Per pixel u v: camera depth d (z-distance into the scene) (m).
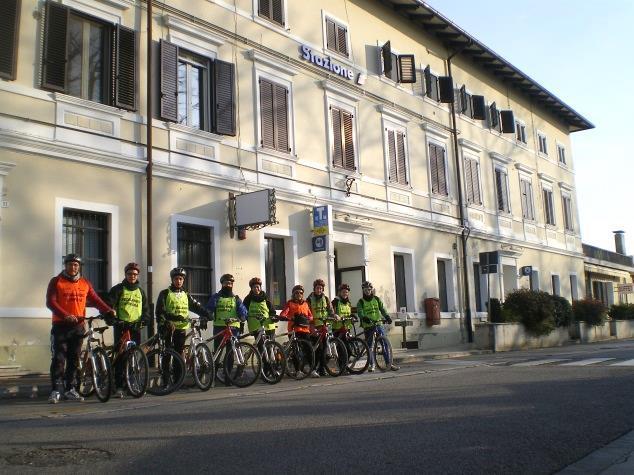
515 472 4.80
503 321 21.97
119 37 13.15
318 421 6.60
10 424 6.83
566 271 32.78
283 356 11.23
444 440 5.68
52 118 11.95
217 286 14.50
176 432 6.08
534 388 9.09
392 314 19.81
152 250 13.27
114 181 12.82
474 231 24.56
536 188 30.92
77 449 5.39
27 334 11.19
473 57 26.47
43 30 11.94
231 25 15.77
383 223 20.08
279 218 16.34
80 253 12.27
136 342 9.71
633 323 32.34
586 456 5.38
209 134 14.74
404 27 22.61
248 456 5.09
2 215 11.07
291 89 17.28
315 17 18.53
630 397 8.20
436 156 23.23
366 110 20.02
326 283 17.44
